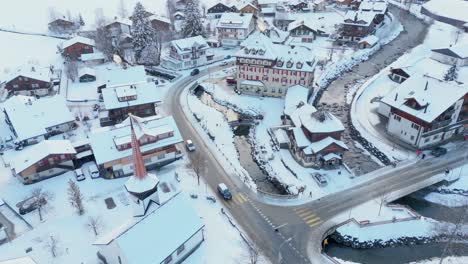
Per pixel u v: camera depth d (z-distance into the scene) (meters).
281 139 90.81
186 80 126.44
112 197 74.00
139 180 53.41
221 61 141.25
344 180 78.25
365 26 149.12
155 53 139.75
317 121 82.56
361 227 66.31
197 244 61.69
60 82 123.56
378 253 64.00
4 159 85.44
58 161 80.00
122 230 55.16
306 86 110.56
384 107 100.50
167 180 78.44
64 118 95.62
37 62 134.50
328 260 60.28
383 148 88.31
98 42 148.75
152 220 55.19
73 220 68.19
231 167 83.12
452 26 167.62
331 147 81.06
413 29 169.00
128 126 83.12
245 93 117.56
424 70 116.00
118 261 54.94
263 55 111.44
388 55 143.25
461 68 118.56
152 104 101.38
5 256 60.81
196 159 83.75
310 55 112.75
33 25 182.62
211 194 74.56
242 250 61.50
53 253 60.28
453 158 83.62
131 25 157.12
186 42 136.12
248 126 102.12
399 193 73.69
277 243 63.34
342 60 135.62
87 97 114.50
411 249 64.81
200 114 104.06
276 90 114.69
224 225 66.81
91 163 84.44
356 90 117.56
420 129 85.38
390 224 66.94
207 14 186.12
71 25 173.12
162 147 81.75
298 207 71.38
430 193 76.19
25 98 98.19
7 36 167.50
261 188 78.44
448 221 69.94
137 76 115.69
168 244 55.22
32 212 70.38
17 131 89.44
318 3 191.50
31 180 78.19
